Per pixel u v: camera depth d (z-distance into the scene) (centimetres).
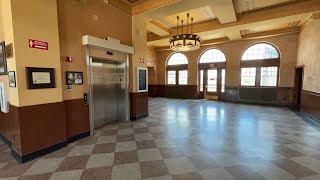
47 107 320
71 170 262
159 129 470
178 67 1214
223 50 1029
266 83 923
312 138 396
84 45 404
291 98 850
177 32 822
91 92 425
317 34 567
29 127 295
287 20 623
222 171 259
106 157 304
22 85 285
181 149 337
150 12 541
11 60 286
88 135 419
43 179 239
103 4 457
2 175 250
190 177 244
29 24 291
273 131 449
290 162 285
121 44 493
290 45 838
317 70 556
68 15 369
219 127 487
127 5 542
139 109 588
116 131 453
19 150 290
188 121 558
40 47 307
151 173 254
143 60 605
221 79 1068
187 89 1178
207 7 602
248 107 833
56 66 332
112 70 530
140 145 358
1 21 322
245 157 303
